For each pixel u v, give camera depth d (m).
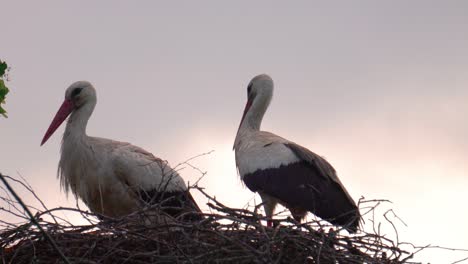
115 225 12.33
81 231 12.27
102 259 12.02
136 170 15.55
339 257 12.27
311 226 12.54
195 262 11.74
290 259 12.33
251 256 11.69
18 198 9.05
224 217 12.21
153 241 12.27
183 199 15.75
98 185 15.59
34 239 12.18
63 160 15.88
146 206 13.39
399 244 12.52
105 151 15.64
